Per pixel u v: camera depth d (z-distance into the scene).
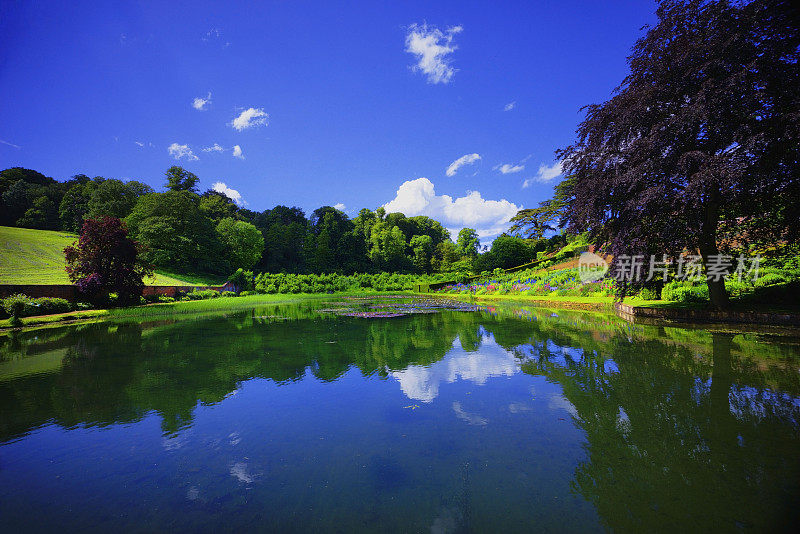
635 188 10.66
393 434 3.71
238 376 6.03
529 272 36.75
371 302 26.14
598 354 7.02
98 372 6.36
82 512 2.51
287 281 42.78
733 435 3.48
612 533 2.15
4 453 3.41
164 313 17.66
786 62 8.86
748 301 11.40
